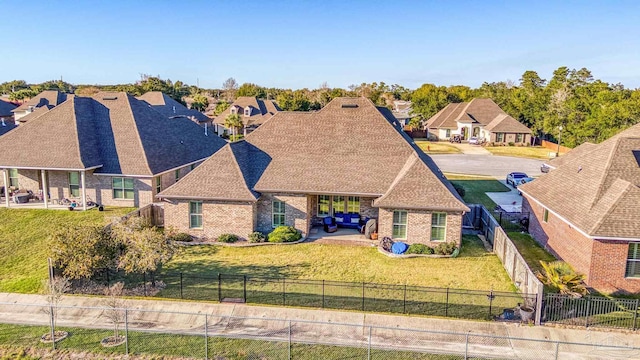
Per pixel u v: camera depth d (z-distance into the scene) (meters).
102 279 22.48
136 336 17.91
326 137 32.53
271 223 29.84
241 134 82.94
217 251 27.02
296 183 29.61
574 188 26.38
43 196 34.38
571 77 108.88
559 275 20.80
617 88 88.25
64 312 19.77
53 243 21.42
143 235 21.97
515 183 46.22
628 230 20.88
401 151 31.67
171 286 22.05
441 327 18.42
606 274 21.36
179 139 41.62
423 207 26.48
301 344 17.38
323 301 20.11
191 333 18.11
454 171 56.16
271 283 22.42
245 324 18.80
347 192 29.05
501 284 22.42
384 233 27.45
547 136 85.44
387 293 21.34
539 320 18.47
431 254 26.19
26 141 34.75
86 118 37.06
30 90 127.69
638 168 24.62
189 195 28.47
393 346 17.25
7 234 28.36
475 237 30.14
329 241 28.59
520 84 129.75
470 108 87.38
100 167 34.19
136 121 37.47
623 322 18.55
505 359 16.38
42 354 16.72
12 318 19.27
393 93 151.75
